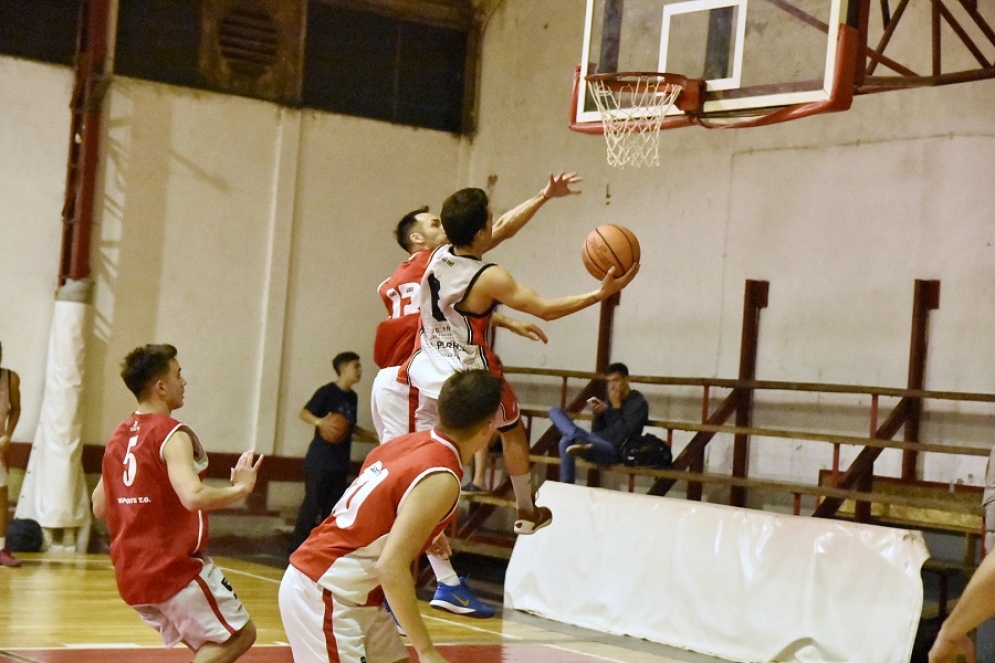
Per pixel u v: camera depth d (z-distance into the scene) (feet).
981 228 25.94
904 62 27.45
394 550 10.12
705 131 31.60
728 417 30.04
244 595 24.66
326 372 35.83
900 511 25.77
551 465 31.71
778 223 29.78
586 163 34.58
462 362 15.05
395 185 37.14
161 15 33.81
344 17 36.45
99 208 32.86
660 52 22.34
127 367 13.65
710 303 31.07
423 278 15.28
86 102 32.12
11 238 31.99
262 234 35.09
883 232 27.63
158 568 12.92
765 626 20.44
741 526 21.52
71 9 32.83
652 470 26.86
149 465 13.02
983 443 25.35
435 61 38.04
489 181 37.60
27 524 30.14
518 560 24.99
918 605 18.84
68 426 31.35
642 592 22.50
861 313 27.84
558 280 35.01
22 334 32.01
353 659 10.80
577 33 35.17
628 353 32.96
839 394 27.99
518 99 36.91
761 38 20.94
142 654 17.28
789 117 20.33
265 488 34.71
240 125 34.83
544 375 34.06
